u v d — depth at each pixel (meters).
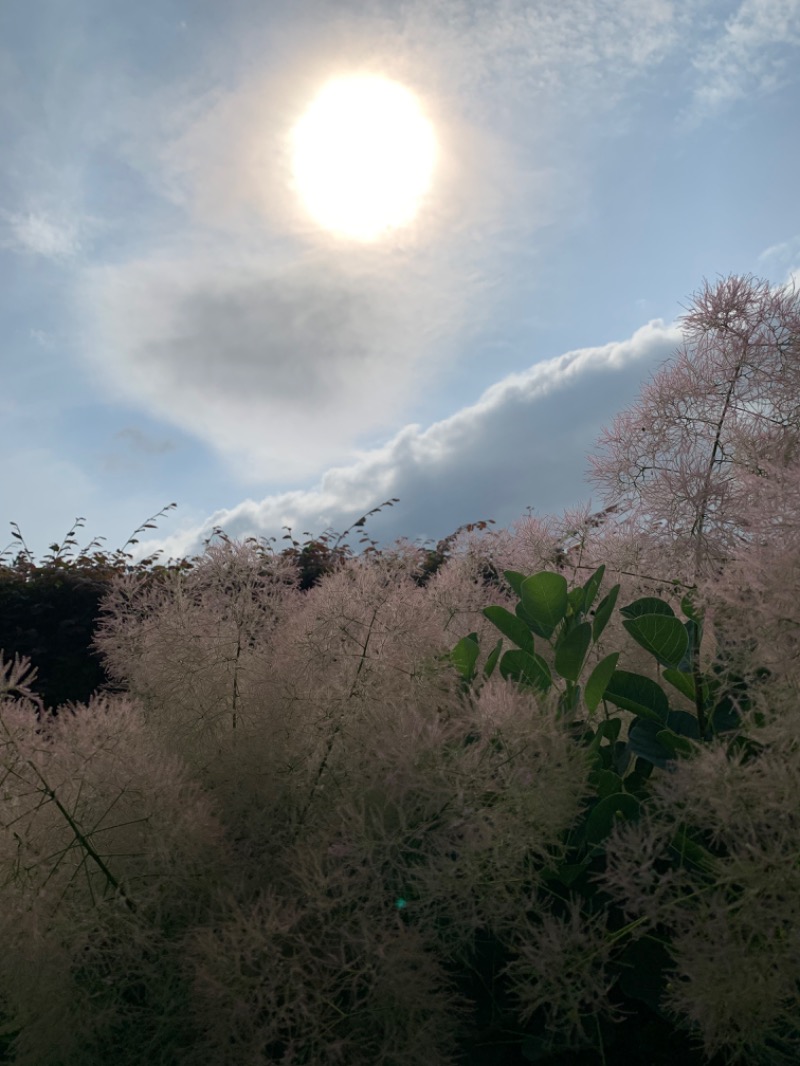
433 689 1.43
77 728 1.35
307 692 1.46
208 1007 1.06
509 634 1.49
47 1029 1.12
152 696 1.66
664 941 1.06
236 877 1.22
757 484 1.27
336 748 1.37
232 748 1.46
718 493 1.36
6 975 1.14
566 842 1.24
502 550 1.90
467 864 1.10
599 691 1.26
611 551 1.68
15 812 1.24
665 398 1.44
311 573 4.65
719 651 1.24
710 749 1.11
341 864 1.17
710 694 1.29
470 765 1.18
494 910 1.10
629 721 1.53
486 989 1.20
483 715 1.23
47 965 1.12
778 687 1.04
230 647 1.58
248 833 1.32
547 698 1.34
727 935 0.95
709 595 1.23
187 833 1.20
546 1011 1.07
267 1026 1.04
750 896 0.95
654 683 1.33
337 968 1.08
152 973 1.13
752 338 1.38
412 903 1.14
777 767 0.98
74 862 1.23
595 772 1.29
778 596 1.05
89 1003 1.13
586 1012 1.09
